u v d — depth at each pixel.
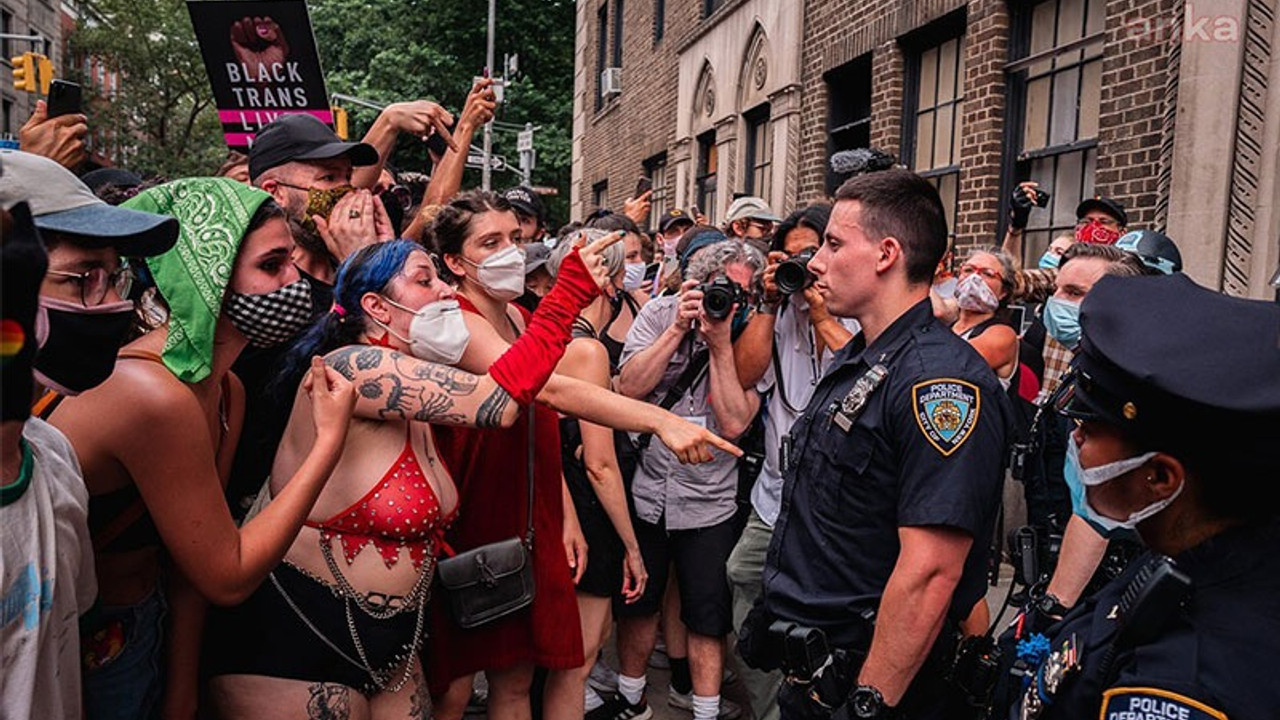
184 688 1.98
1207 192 4.26
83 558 1.46
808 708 2.12
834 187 8.13
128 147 42.72
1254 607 1.09
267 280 1.80
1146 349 1.16
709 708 3.41
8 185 1.39
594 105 17.53
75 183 1.51
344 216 2.52
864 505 2.06
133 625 1.81
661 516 3.41
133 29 42.03
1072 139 5.40
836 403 2.13
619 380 3.41
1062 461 3.10
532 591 2.53
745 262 3.34
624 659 3.66
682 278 3.90
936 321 2.13
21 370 0.95
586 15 17.94
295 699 2.02
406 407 1.99
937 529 1.89
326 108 3.66
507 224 2.65
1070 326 3.05
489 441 2.59
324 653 2.03
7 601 1.20
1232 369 1.10
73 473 1.41
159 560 1.91
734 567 3.23
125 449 1.59
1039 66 5.68
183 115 45.56
